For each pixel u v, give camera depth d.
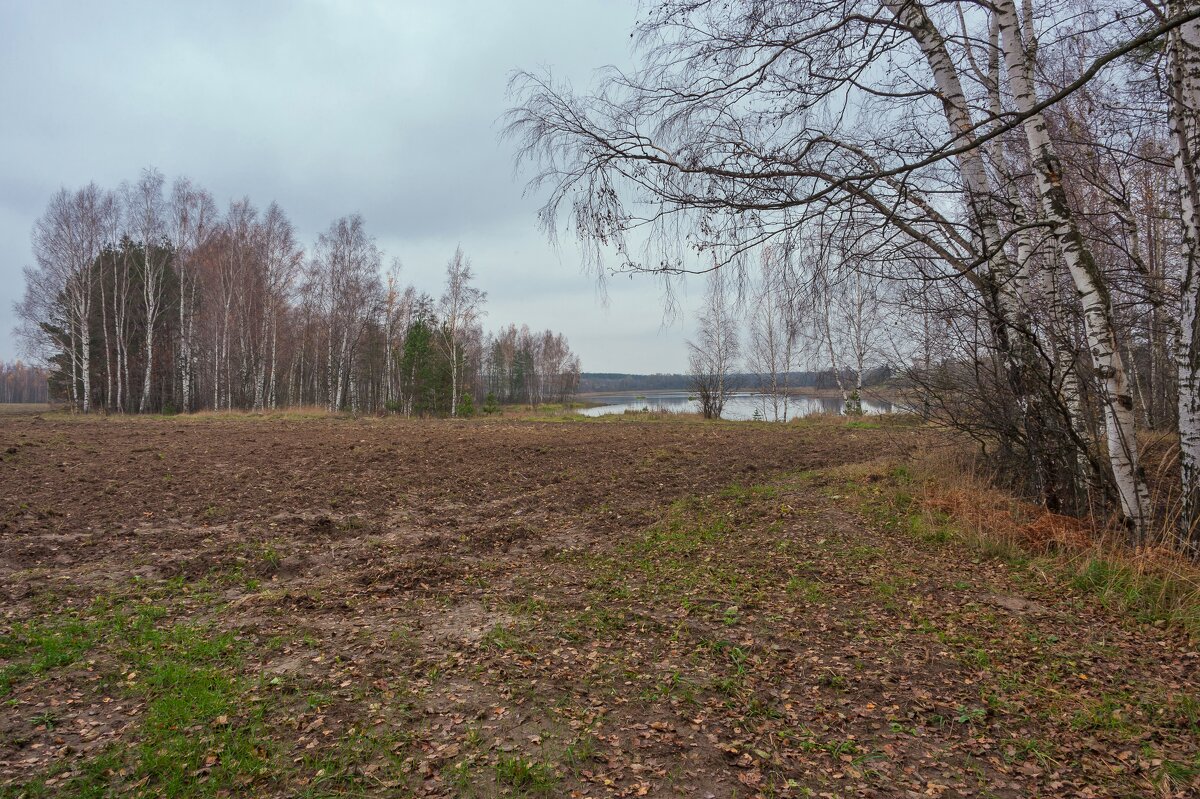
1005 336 7.52
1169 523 6.18
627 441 18.95
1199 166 5.69
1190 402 5.82
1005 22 6.43
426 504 9.91
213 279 36.88
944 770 3.28
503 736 3.54
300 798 2.99
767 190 5.77
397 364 44.47
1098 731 3.60
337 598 5.83
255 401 38.94
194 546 7.35
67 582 6.06
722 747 3.45
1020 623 5.11
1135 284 7.87
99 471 11.98
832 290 6.12
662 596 5.87
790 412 42.81
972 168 7.04
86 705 3.81
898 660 4.51
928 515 7.92
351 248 40.25
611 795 3.06
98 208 35.31
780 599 5.75
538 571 6.69
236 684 4.05
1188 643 4.59
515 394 77.06
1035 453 7.75
